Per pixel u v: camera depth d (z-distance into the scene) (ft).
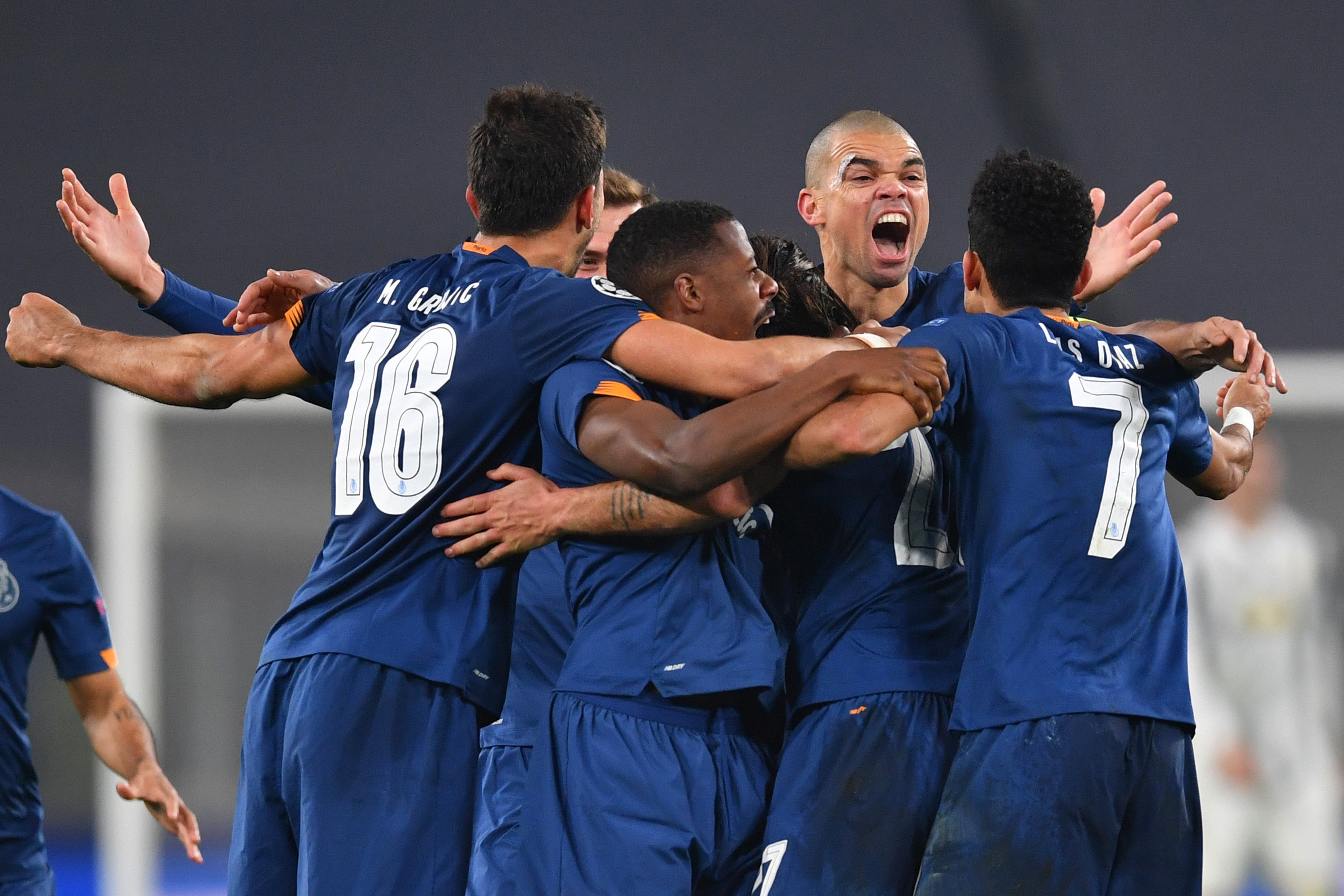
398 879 35.09
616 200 54.44
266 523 105.09
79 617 51.88
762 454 33.40
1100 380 35.94
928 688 37.37
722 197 112.68
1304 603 93.86
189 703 102.94
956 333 35.68
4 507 51.13
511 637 38.01
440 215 112.37
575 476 37.09
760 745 38.24
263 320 44.01
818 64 113.29
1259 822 91.15
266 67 112.78
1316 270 110.42
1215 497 42.73
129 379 41.88
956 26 112.68
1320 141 111.24
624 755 35.32
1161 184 44.73
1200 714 92.38
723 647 35.86
